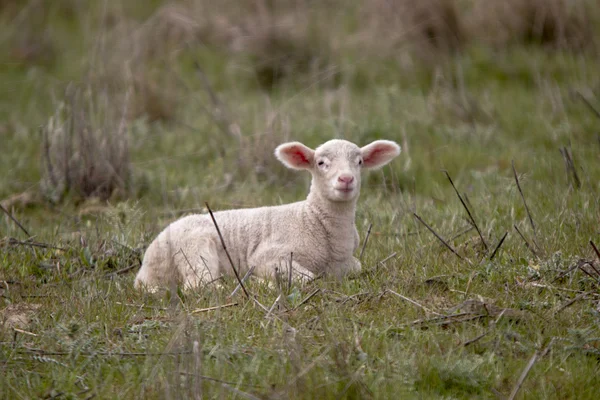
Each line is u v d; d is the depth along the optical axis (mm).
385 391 13781
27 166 31844
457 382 14195
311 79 40531
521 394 13867
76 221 25891
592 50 40281
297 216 20781
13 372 14594
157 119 37344
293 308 17016
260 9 46250
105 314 17266
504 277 18344
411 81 39344
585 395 13906
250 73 42531
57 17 54750
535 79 38125
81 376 14594
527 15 42031
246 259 20719
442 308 16797
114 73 37406
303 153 21000
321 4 47875
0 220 25172
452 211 24141
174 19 46156
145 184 29109
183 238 20438
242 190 28562
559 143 30500
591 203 22984
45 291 19219
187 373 13555
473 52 41000
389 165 28828
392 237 22484
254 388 13852
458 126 34062
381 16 43750
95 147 28812
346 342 14844
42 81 44656
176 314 16672
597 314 16172
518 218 22906
